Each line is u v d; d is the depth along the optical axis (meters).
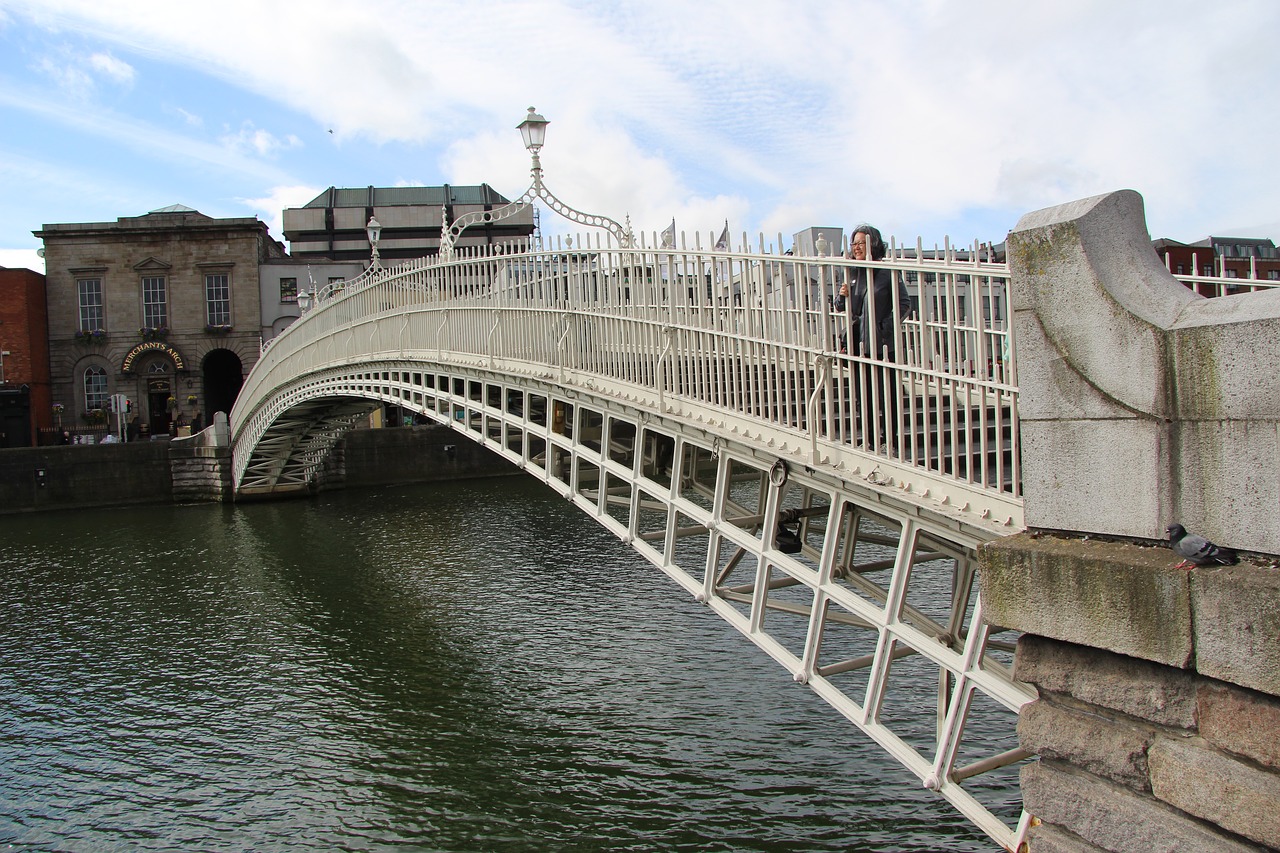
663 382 10.81
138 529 34.34
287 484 43.12
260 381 35.69
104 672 17.14
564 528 30.97
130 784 12.42
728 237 9.45
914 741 12.34
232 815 11.47
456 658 17.16
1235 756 3.91
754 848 10.02
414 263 22.08
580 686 15.27
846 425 8.93
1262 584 3.67
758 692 14.49
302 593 22.88
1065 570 4.45
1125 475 4.38
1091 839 4.52
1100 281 4.43
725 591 10.55
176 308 54.97
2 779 12.66
